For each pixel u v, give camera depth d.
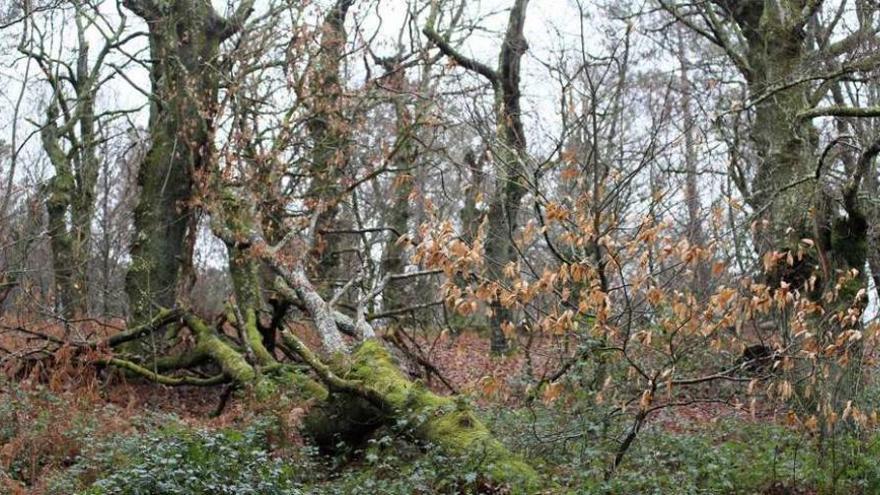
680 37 21.11
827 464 9.77
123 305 20.66
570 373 10.64
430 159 20.64
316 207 16.73
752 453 10.44
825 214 11.98
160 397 14.74
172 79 17.77
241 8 18.45
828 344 9.76
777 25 14.52
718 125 13.21
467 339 22.88
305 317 18.09
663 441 10.45
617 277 10.69
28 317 16.78
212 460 8.57
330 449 11.56
